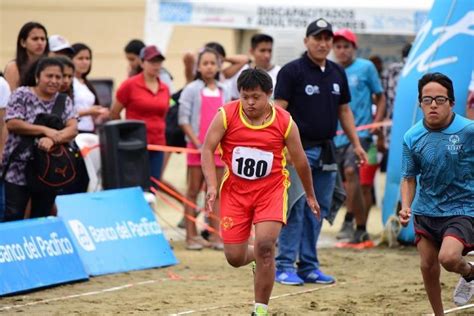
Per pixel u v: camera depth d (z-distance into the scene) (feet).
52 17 167.53
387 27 93.71
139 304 48.32
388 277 57.06
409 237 69.26
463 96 66.85
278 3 92.84
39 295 50.85
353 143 55.67
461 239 39.52
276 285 53.83
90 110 64.34
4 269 51.03
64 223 56.34
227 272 58.70
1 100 55.06
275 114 41.52
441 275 57.06
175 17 91.61
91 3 167.32
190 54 79.00
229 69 76.84
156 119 69.56
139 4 166.91
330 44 52.80
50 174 55.72
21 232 53.16
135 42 78.33
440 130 40.55
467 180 40.42
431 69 68.23
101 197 60.64
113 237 59.57
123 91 68.95
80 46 69.00
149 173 65.82
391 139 71.20
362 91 72.79
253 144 41.34
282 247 54.39
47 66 55.93
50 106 56.75
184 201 69.51
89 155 63.98
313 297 50.39
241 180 41.88
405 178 41.39
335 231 80.43
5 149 55.83
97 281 55.31
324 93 53.21
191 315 45.42
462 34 67.62
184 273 58.34
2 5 167.22
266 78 40.73
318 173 54.03
